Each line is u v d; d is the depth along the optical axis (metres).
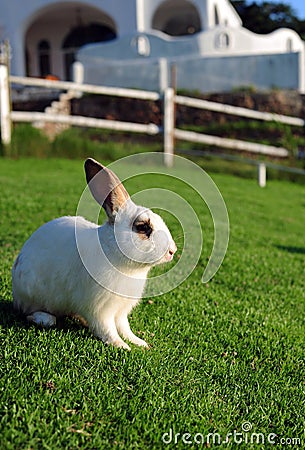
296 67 8.27
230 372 2.14
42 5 10.20
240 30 9.20
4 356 2.03
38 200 3.92
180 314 2.43
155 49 9.13
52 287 2.16
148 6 10.11
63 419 1.87
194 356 2.18
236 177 6.88
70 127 7.58
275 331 2.42
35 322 2.19
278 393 2.09
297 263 3.22
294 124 8.00
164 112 6.93
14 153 6.04
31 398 1.90
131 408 1.92
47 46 12.48
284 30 10.31
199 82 8.77
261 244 3.62
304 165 7.49
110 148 6.66
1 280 2.49
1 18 10.38
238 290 2.75
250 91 8.46
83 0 10.23
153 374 2.05
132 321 2.33
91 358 2.06
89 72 9.06
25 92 8.80
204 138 7.22
